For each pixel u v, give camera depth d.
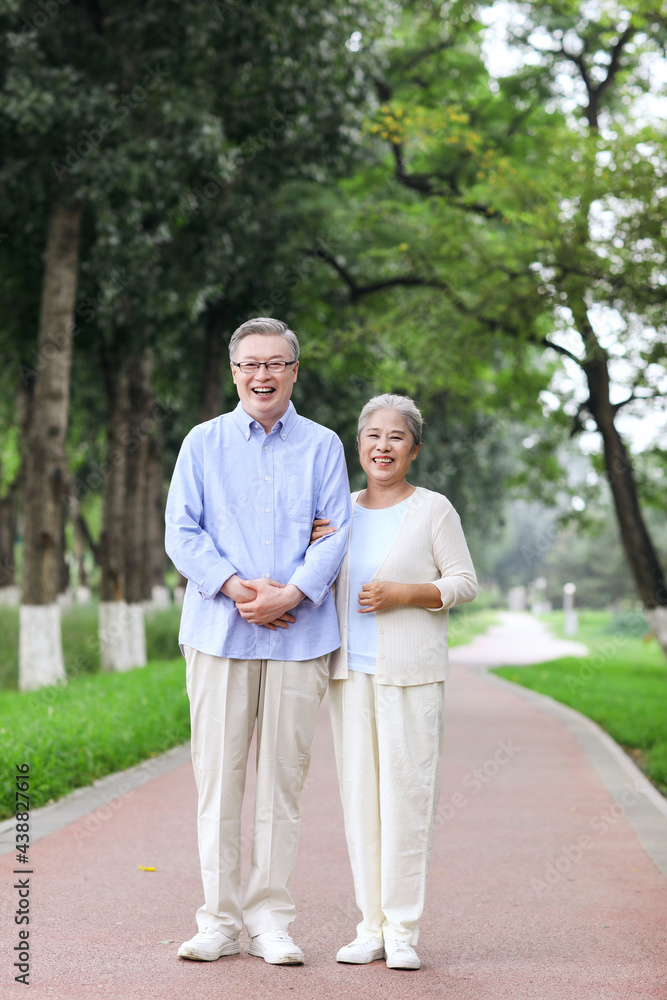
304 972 3.74
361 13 15.95
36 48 13.19
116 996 3.41
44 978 3.59
